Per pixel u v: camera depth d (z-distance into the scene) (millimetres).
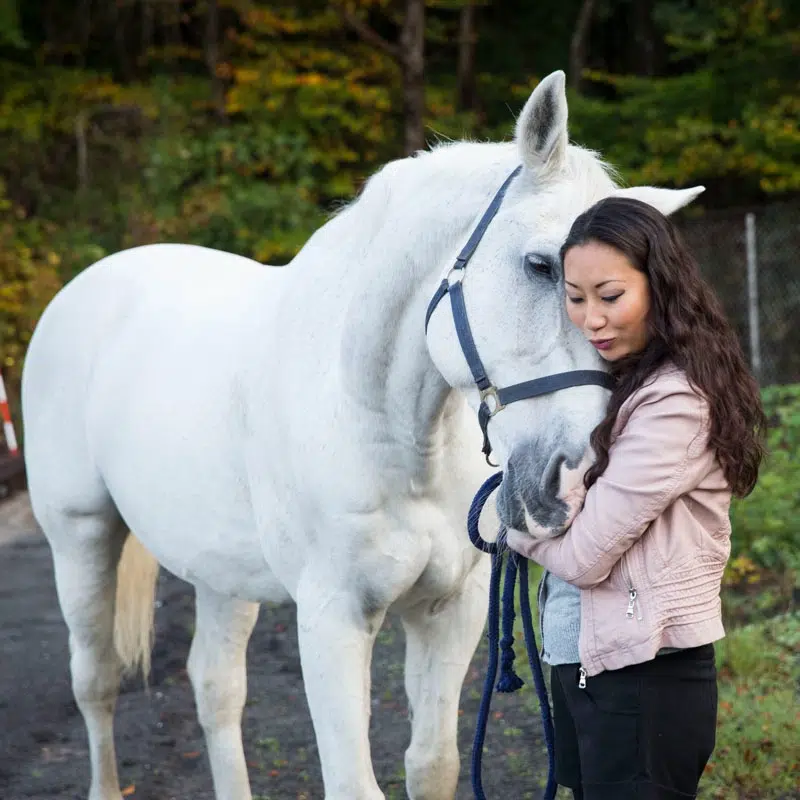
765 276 10320
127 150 13086
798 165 12289
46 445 3531
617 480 1965
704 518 2047
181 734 4227
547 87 1989
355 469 2443
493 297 2049
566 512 1980
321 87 13227
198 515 2941
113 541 3510
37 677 4898
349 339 2439
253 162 13328
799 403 6430
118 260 3672
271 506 2664
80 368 3461
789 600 4953
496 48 15250
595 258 1927
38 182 13000
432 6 13867
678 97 12820
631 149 13031
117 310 3471
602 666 2041
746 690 4035
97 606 3488
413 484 2465
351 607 2516
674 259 1954
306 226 12695
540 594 2234
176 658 5062
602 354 1994
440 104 14109
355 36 14570
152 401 3098
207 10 14125
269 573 2865
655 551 2010
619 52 15797
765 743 3619
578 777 2348
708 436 1977
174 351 3111
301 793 3654
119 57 15086
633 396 1987
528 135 2031
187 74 14953
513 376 2016
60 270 11648
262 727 4219
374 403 2416
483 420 2100
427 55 15406
